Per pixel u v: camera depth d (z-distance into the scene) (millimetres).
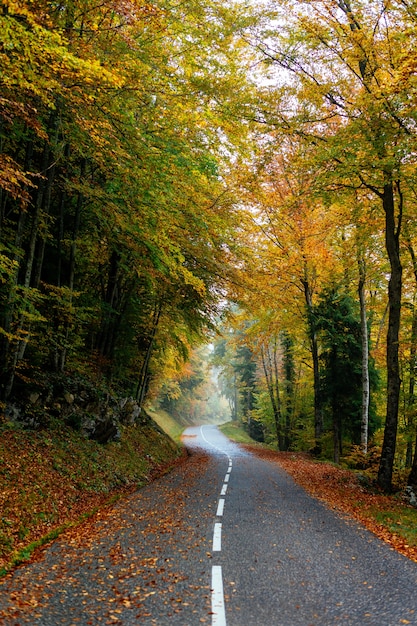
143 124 9914
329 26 11172
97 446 13141
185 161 10242
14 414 10875
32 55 5848
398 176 10227
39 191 11062
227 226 14211
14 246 9844
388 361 13039
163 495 10688
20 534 6684
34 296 10047
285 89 12109
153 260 12109
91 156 10148
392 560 5883
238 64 11484
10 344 11031
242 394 54438
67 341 13883
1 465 8508
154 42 9352
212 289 17906
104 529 7344
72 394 13523
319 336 24703
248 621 3992
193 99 9898
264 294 18547
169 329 23047
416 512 10039
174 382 44812
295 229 19281
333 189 12234
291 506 9531
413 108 9172
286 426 32469
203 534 7004
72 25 7605
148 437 19906
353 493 11938
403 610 4266
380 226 14336
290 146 13516
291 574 5230
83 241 14414
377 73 10820
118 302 19922
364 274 17844
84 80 6980
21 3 5551
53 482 9281
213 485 12414
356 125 10094
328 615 4141
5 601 4340
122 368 22219
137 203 10367
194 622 3959
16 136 9828
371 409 23078
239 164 13023
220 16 9961
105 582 4926
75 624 3891
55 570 5324
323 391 23891
